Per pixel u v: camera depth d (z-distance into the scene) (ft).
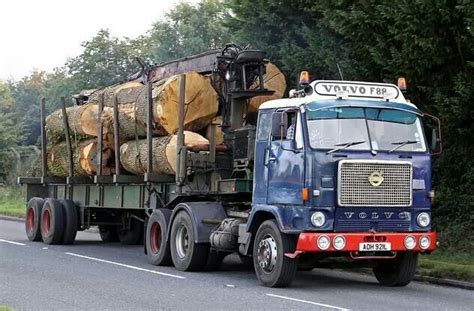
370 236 41.29
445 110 53.47
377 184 41.70
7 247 64.85
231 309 34.94
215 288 41.98
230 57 55.11
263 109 45.19
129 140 61.26
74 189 71.56
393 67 53.52
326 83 43.16
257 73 54.44
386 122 42.93
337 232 41.22
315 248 40.34
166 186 56.13
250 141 48.16
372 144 42.16
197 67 58.29
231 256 62.34
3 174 142.92
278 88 57.62
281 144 43.04
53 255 58.75
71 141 69.00
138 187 60.18
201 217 49.01
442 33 51.55
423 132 43.86
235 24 66.85
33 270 48.47
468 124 55.01
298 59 59.98
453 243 57.52
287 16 62.13
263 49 63.87
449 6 50.24
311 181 40.93
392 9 51.49
